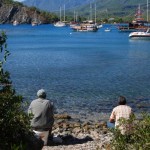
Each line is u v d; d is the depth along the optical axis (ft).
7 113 22.11
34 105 47.34
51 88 116.78
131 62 201.46
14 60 209.05
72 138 54.39
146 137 24.91
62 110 86.12
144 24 589.32
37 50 289.94
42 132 47.24
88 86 120.88
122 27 604.49
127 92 111.04
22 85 122.11
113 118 47.16
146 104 95.04
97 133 59.98
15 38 476.95
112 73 155.53
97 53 264.11
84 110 86.22
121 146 26.16
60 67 177.47
